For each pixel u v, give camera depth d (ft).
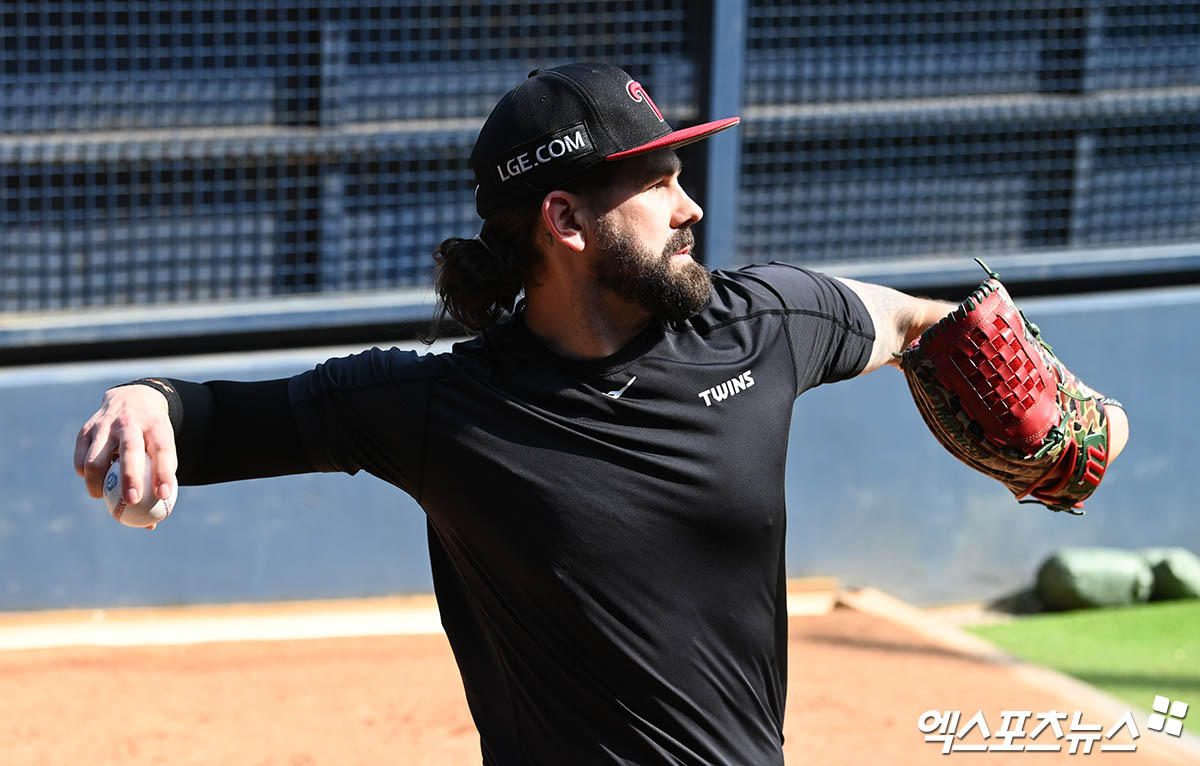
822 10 72.33
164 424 20.85
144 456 20.29
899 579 69.26
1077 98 75.41
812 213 74.02
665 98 69.46
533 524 21.59
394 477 22.70
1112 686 57.67
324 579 62.39
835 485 67.77
